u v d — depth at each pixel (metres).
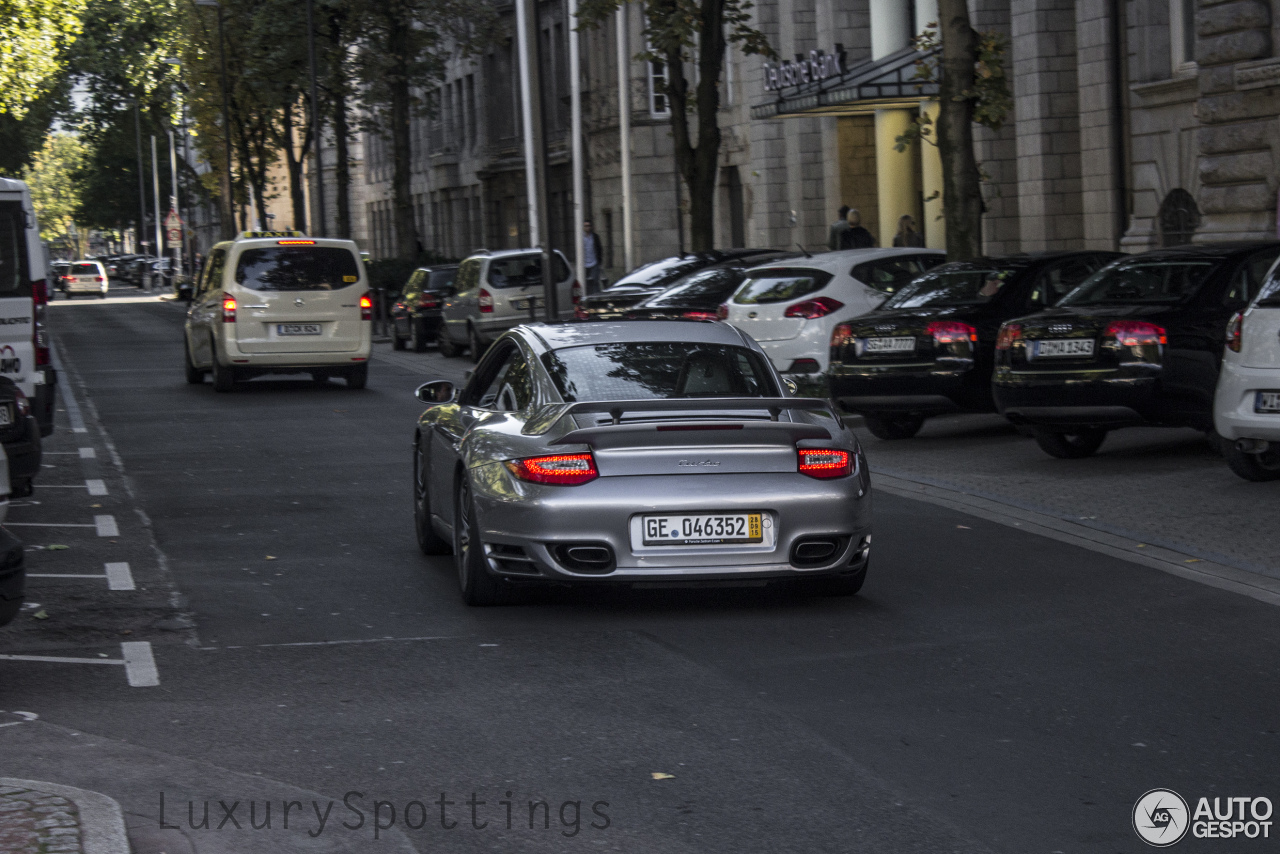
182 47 76.56
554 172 62.62
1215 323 14.16
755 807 5.76
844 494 9.00
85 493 14.86
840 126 42.25
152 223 135.25
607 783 6.07
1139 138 28.84
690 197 30.55
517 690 7.50
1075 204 31.98
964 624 8.82
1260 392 12.67
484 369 10.62
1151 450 15.90
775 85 38.75
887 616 9.05
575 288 32.50
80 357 37.50
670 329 10.14
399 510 13.48
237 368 27.03
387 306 48.19
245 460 17.31
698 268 26.44
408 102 53.72
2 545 7.62
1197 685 7.41
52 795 5.66
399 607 9.50
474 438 9.55
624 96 41.50
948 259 20.62
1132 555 10.79
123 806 5.84
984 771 6.15
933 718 6.91
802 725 6.83
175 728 6.92
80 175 133.38
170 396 26.45
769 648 8.28
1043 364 14.52
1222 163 24.22
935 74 31.34
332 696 7.44
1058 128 31.80
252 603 9.68
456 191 80.06
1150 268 14.95
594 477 8.76
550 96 62.56
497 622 9.03
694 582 8.88
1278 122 23.16
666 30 29.33
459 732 6.80
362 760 6.41
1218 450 14.33
